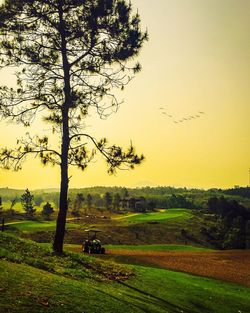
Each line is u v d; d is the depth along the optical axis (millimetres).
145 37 26391
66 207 24422
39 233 85562
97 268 22000
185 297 20641
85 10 25594
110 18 25828
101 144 25203
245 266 37438
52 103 25453
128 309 14391
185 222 149375
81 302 13070
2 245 20188
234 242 126250
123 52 25641
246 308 21594
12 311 10453
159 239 125188
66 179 24703
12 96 25266
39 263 18266
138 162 25266
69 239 94875
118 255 37719
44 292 12758
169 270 31438
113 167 25312
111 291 16906
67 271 18406
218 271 33125
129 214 184750
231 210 169375
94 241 41344
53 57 27156
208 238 135500
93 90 26062
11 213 158125
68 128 25125
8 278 13109
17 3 25234
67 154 24938
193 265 35281
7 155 24531
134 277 22203
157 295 19562
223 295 23094
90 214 177250
